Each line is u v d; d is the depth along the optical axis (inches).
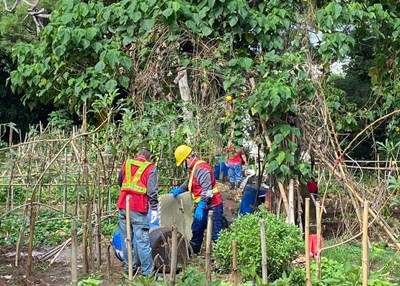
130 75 446.9
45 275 352.8
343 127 467.2
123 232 337.1
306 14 442.6
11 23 1205.1
